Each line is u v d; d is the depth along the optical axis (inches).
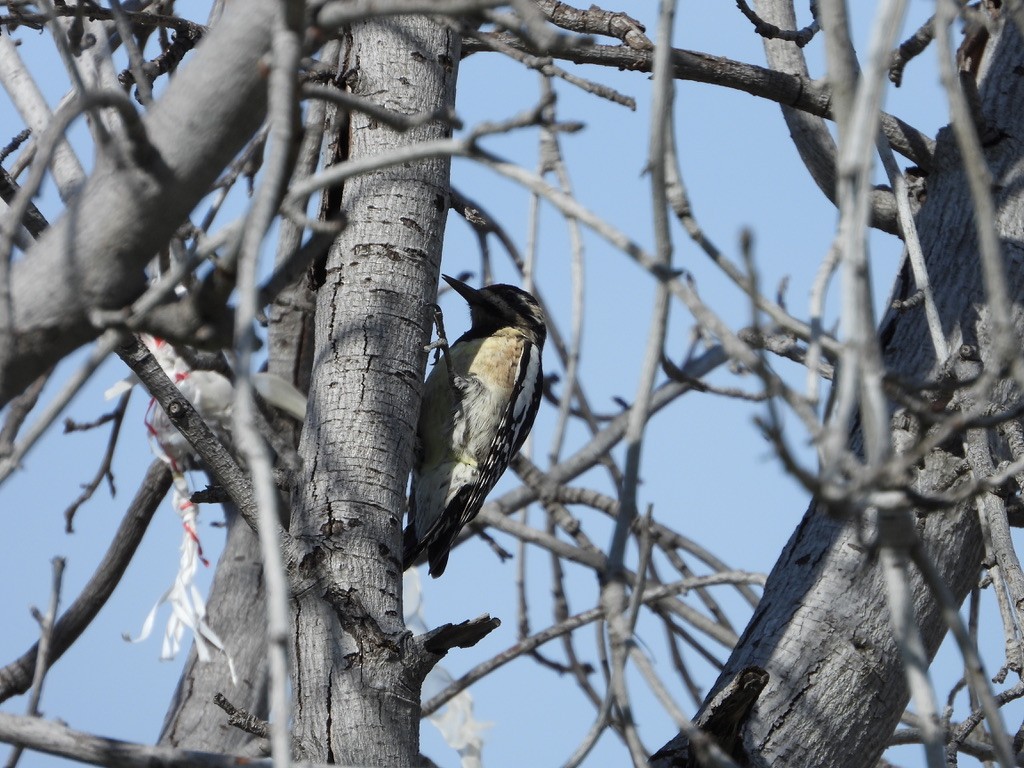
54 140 175.9
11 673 425.4
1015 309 338.0
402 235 343.9
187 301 185.9
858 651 306.7
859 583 313.3
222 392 397.4
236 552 466.3
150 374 288.8
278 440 315.9
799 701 302.7
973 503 316.8
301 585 295.6
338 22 169.5
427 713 433.4
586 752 194.9
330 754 281.4
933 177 370.0
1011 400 320.5
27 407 281.3
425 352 339.6
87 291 193.9
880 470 161.8
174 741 437.7
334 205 357.4
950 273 346.6
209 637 337.4
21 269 195.8
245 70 193.2
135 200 192.7
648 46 374.9
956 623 188.7
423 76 359.3
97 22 418.6
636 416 195.3
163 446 383.6
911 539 185.5
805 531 332.5
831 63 189.6
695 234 207.5
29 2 284.8
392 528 309.4
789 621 313.9
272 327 481.4
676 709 175.5
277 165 161.5
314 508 306.7
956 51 388.8
